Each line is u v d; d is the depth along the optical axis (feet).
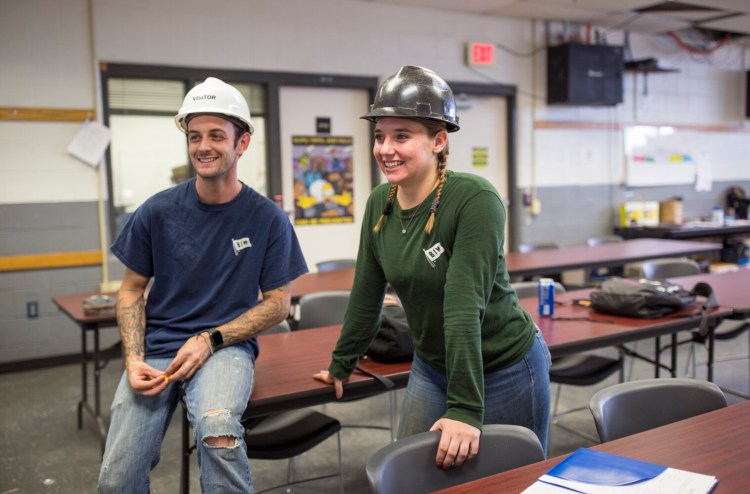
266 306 6.64
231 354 6.29
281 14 18.20
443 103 5.15
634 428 5.63
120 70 16.39
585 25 23.30
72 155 16.07
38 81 15.58
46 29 15.57
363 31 19.43
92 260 16.46
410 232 5.41
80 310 11.23
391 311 7.49
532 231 23.26
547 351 5.90
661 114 25.99
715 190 28.02
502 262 5.51
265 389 6.46
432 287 5.35
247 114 6.44
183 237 6.51
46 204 15.92
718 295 10.66
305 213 19.44
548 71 22.75
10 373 15.76
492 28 21.65
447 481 4.81
